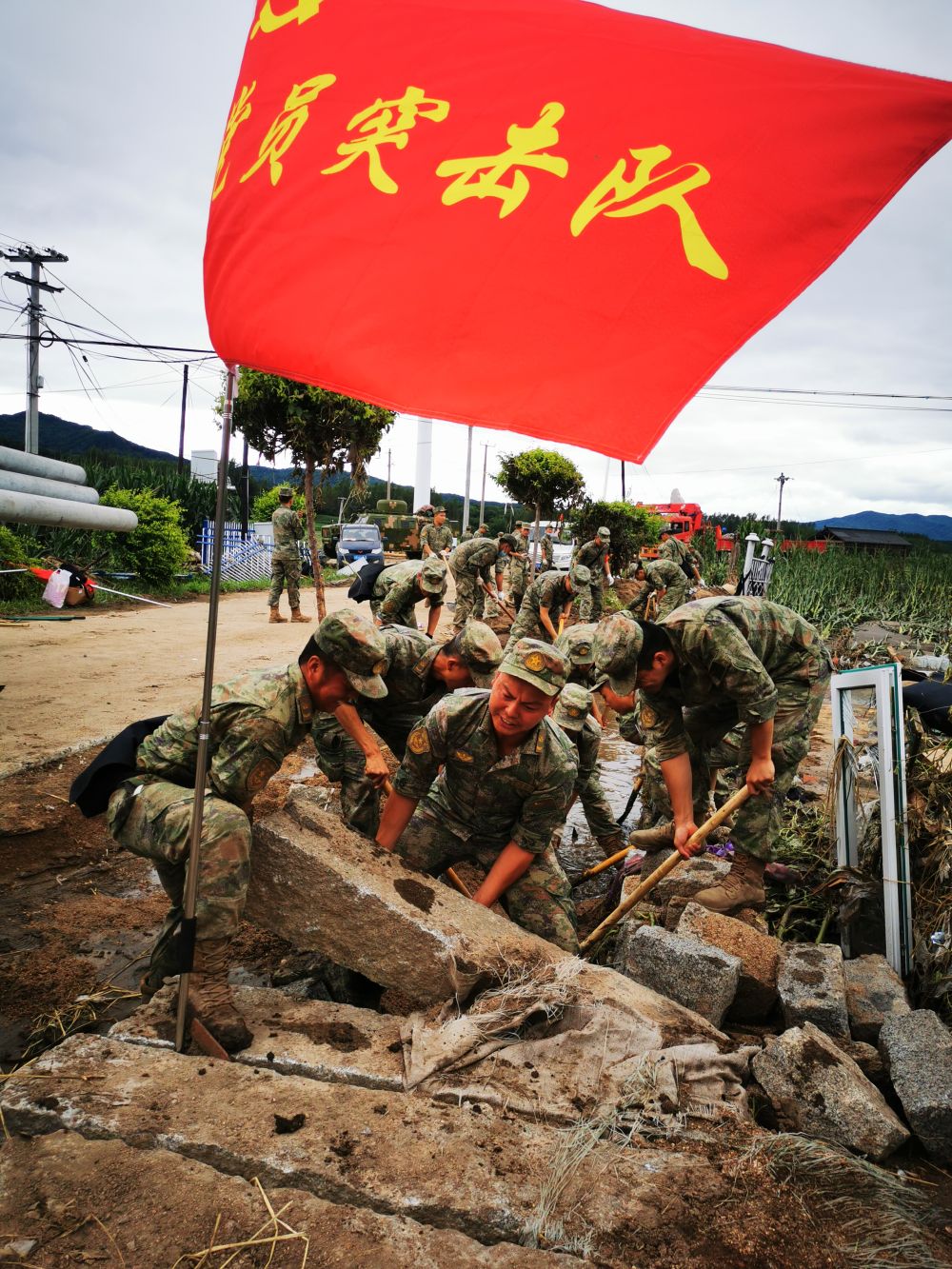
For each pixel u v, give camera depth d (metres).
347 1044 2.74
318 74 2.39
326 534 32.75
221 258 2.40
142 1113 2.25
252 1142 2.17
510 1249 1.94
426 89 2.27
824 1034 2.88
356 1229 1.94
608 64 2.17
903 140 1.99
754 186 2.02
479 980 2.87
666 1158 2.30
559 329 2.04
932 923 3.75
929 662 9.15
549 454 24.31
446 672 4.06
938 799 3.87
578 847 5.53
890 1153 2.54
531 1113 2.47
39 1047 2.96
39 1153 2.10
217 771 2.91
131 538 18.81
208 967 2.71
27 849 4.68
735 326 1.96
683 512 31.03
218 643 11.68
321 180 2.29
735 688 3.74
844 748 4.32
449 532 16.78
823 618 19.00
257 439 12.89
